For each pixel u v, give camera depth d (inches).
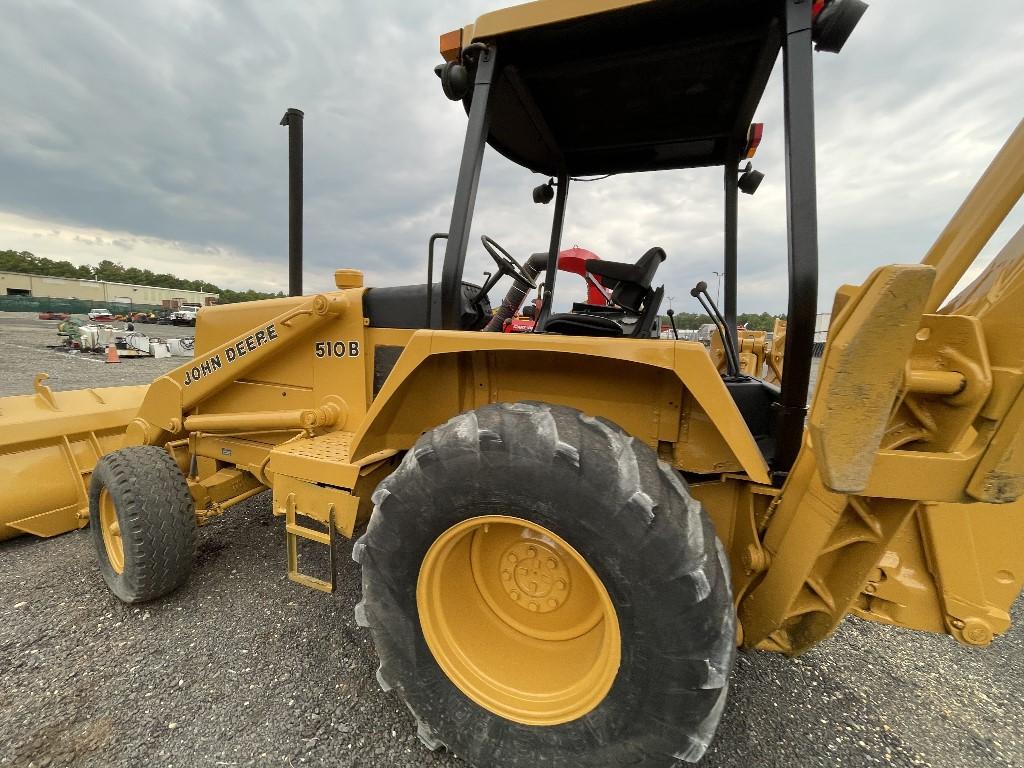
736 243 99.7
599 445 51.8
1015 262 41.4
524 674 60.3
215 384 104.6
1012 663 82.8
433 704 59.8
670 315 97.9
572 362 67.3
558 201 111.7
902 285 38.9
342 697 72.3
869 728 69.7
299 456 78.3
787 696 75.5
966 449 44.5
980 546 58.2
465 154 70.3
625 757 51.3
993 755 65.5
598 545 50.1
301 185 125.9
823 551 52.0
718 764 63.7
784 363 57.5
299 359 99.8
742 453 51.8
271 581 103.3
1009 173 45.7
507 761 56.5
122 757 61.7
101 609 92.5
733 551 64.1
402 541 58.5
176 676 75.7
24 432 115.9
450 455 55.2
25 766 60.2
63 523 120.6
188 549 94.1
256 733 65.9
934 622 60.7
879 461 45.9
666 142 97.8
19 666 76.9
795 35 52.6
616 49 69.1
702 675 47.1
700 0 56.9
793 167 53.5
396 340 90.0
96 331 637.9
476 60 69.7
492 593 65.1
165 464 95.7
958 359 42.9
